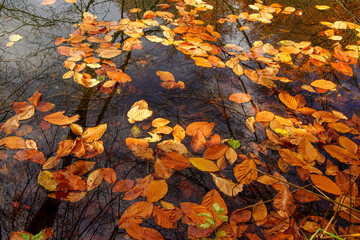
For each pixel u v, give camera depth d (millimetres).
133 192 1133
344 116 1657
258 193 1209
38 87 1711
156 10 3059
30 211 1053
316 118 1643
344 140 1470
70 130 1426
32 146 1293
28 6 2715
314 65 2219
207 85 1880
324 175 1313
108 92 1726
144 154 1314
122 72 1883
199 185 1215
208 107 1686
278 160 1371
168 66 2043
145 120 1538
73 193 1124
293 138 1468
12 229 985
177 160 1299
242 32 2701
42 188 1135
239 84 1929
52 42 2227
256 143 1466
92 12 2824
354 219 1104
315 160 1389
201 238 990
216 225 1022
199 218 1046
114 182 1183
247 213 1100
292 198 1165
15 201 1082
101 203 1102
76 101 1627
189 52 2180
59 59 2025
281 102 1786
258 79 1964
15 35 2211
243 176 1257
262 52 2312
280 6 3336
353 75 2109
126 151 1338
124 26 2463
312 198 1196
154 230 996
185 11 2936
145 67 2006
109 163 1269
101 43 2195
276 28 2820
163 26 2535
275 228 1052
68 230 999
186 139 1447
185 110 1646
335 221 1042
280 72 2111
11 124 1399
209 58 2133
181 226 1041
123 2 3152
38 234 936
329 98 1851
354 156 1393
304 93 1897
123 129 1464
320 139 1506
